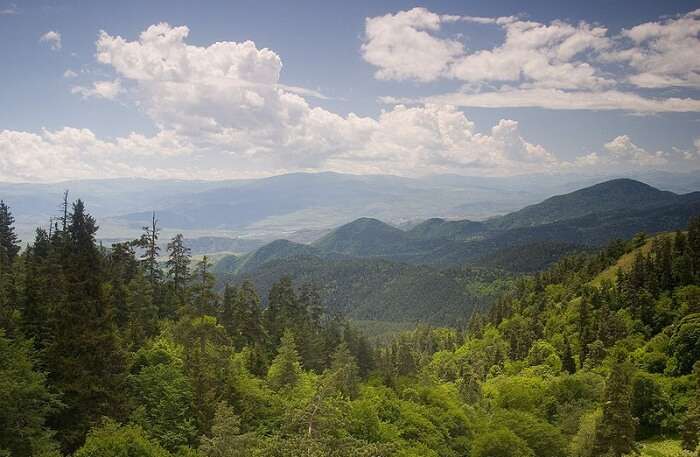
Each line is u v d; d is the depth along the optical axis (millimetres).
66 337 41812
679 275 114250
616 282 130250
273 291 118625
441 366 138500
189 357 53156
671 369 81375
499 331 165125
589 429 64188
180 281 89875
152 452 32969
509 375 116188
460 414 75125
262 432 50688
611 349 99625
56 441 36344
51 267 59719
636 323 106438
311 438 28922
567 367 102938
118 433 33000
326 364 104750
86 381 40969
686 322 84312
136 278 79938
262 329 96625
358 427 55625
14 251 90938
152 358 52000
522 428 68438
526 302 174250
